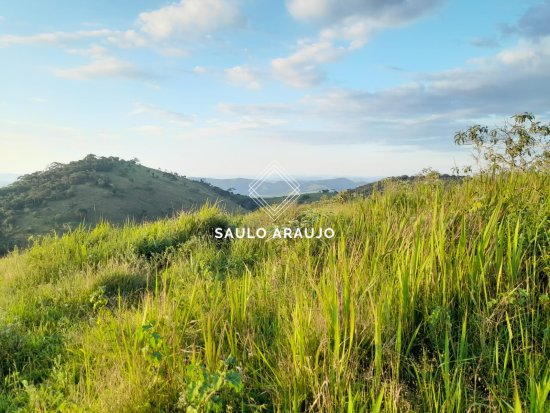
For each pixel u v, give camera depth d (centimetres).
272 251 723
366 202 819
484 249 410
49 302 668
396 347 312
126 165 18025
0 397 395
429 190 755
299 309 370
